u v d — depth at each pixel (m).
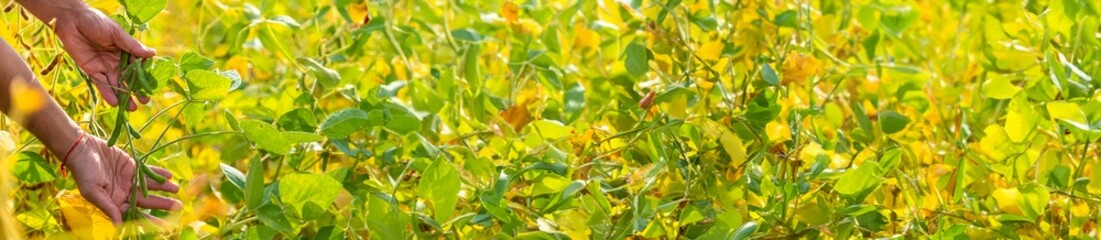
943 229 2.96
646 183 3.00
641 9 3.63
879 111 3.87
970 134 3.70
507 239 2.81
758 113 3.20
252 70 4.07
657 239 2.97
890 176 3.12
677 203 2.85
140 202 2.74
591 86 3.74
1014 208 2.95
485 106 3.58
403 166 3.28
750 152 3.22
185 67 2.78
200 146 3.54
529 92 3.62
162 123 3.59
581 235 2.78
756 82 3.45
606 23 4.09
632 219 2.86
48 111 2.65
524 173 3.07
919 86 3.96
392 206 2.74
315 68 3.43
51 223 2.96
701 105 3.12
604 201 2.83
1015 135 3.14
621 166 3.18
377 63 3.95
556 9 4.37
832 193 3.06
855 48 4.36
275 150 2.78
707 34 3.70
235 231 3.06
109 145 2.69
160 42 4.23
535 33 4.19
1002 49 3.95
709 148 3.11
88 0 3.06
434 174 2.76
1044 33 3.57
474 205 3.07
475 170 3.11
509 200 3.09
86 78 2.77
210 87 2.70
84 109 3.24
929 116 3.91
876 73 4.09
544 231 2.80
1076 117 2.98
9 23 3.13
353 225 2.94
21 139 3.35
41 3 2.70
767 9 3.80
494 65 4.15
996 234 2.93
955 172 3.03
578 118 3.55
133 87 2.71
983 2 4.46
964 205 3.08
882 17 4.39
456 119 3.62
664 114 3.11
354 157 3.23
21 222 2.94
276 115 3.49
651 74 3.68
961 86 4.27
